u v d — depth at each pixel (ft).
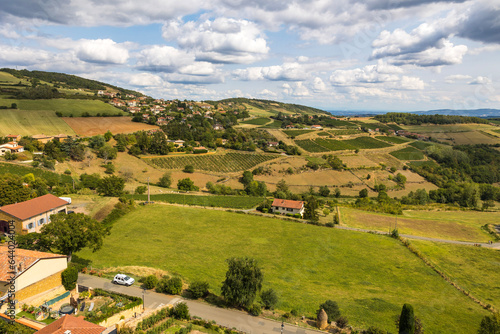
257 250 188.96
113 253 161.89
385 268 177.58
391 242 223.51
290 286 142.41
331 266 174.09
